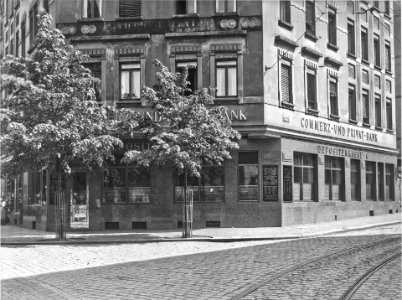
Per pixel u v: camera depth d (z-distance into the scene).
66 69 19.73
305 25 27.36
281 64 25.28
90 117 19.62
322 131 28.00
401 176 39.44
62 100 18.77
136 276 11.06
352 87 31.83
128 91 24.62
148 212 24.03
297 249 15.52
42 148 18.70
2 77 18.48
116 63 24.56
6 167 19.75
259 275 10.69
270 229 22.55
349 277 10.27
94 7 24.97
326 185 28.30
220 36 24.22
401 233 20.62
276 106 24.56
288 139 24.78
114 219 24.05
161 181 24.11
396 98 41.78
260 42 24.11
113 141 19.11
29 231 24.64
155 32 24.50
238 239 19.12
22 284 10.20
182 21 24.42
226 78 24.31
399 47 41.91
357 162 31.72
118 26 24.66
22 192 29.62
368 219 29.06
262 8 24.22
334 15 30.31
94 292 9.26
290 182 24.56
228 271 11.39
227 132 20.17
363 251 14.59
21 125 17.73
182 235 20.11
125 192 24.30
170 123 19.86
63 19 24.80
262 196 23.88
